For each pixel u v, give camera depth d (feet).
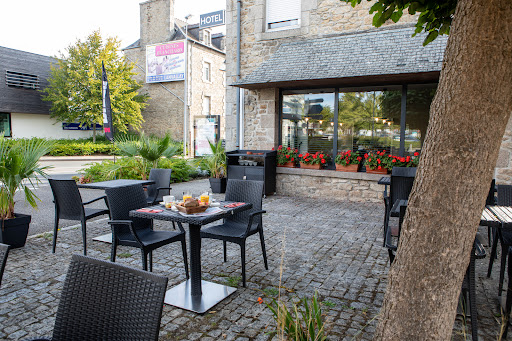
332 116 26.89
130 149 26.61
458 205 4.39
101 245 15.03
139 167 27.91
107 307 4.73
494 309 9.73
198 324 8.89
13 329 8.56
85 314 4.86
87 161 57.41
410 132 25.23
